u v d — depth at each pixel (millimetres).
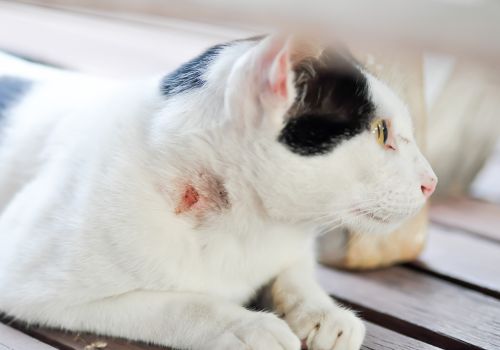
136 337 621
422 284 793
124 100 663
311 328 636
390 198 626
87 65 1171
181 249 620
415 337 711
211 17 532
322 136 601
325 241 799
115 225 616
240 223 625
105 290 622
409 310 735
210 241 625
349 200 620
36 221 645
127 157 631
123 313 619
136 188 621
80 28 1428
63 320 629
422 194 642
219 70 620
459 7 453
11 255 646
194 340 605
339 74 603
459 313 735
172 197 618
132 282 621
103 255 617
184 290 630
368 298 753
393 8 453
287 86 578
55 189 649
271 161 604
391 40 460
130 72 1158
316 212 621
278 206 618
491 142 1071
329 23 466
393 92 650
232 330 600
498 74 568
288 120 598
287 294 663
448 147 1027
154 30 1472
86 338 633
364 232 648
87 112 686
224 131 608
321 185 610
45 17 1447
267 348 588
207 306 615
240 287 656
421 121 802
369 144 616
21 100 753
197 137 615
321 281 784
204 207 619
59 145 680
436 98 1001
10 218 669
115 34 1418
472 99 999
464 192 1120
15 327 653
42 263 632
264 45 574
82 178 640
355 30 463
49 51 1221
